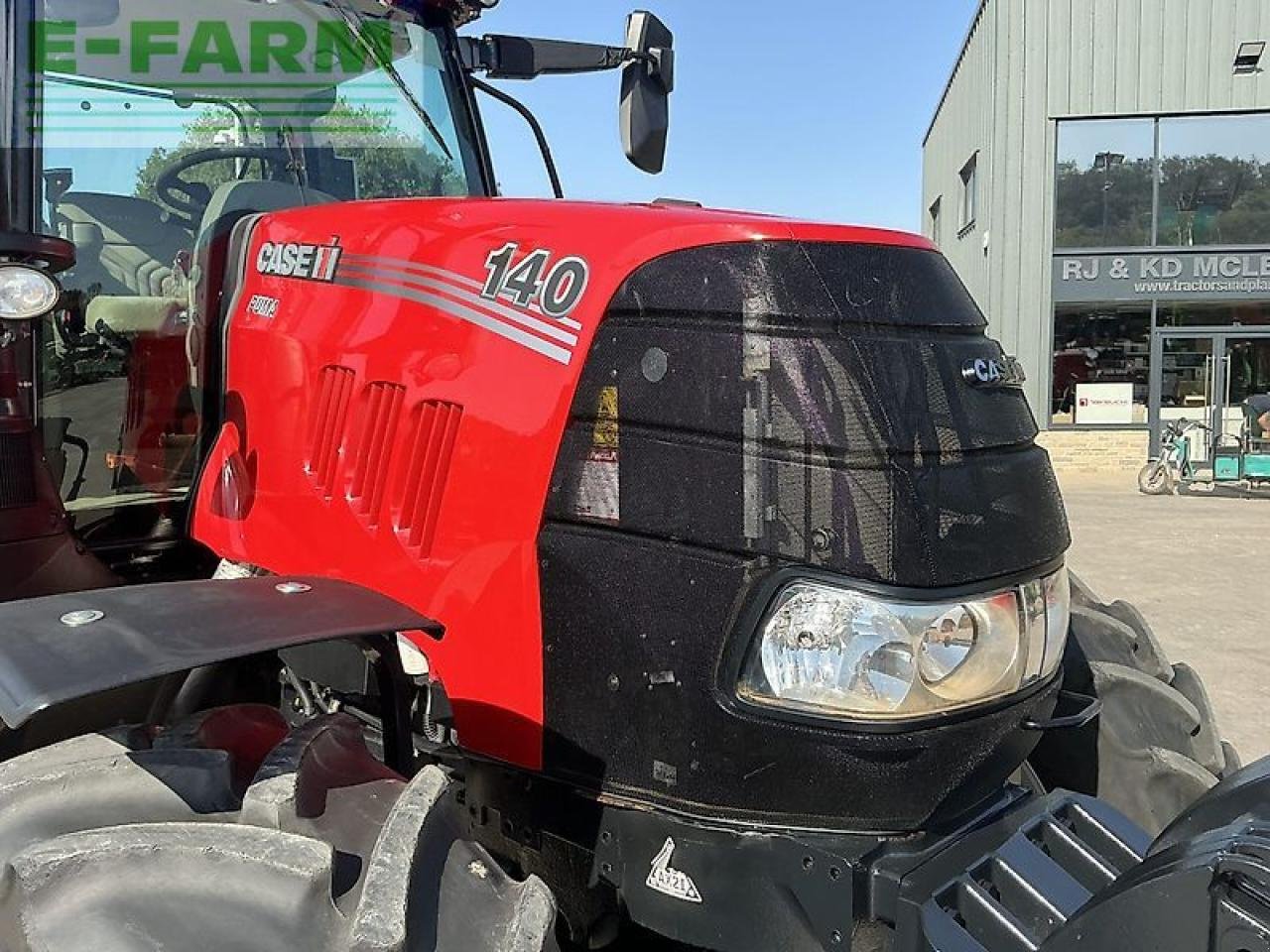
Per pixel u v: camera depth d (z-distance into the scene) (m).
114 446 2.59
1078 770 2.26
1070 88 15.04
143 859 1.33
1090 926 1.43
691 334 1.67
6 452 2.23
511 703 1.84
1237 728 4.65
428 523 1.94
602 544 1.73
